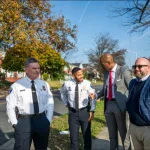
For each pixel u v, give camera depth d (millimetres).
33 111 3654
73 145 4754
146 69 3447
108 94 4508
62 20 27234
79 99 4727
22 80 3742
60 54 35531
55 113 11445
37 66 3730
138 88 3500
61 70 39438
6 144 5953
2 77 36000
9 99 3676
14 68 31172
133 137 3650
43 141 3750
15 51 27578
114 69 4488
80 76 4730
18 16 20859
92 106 4773
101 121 8664
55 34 26984
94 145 5688
